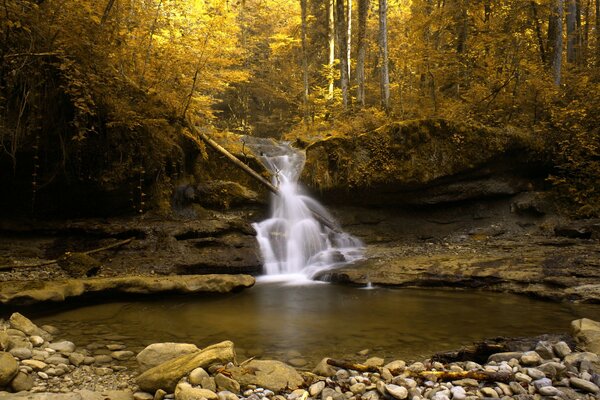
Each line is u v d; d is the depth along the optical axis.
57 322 6.71
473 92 13.99
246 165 12.71
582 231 10.14
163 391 4.10
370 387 4.16
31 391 4.21
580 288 7.80
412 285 9.26
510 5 15.13
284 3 32.03
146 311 7.45
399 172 12.31
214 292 8.68
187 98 11.43
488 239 11.38
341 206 13.22
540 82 12.80
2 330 5.66
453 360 4.94
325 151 12.91
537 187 12.61
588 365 4.26
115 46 10.17
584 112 11.95
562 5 13.79
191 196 12.31
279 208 12.93
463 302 7.95
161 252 9.92
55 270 8.73
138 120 10.62
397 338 6.08
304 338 6.12
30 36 8.62
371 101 24.12
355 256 11.47
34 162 9.40
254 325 6.72
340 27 19.05
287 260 11.26
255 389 4.12
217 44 11.47
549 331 6.24
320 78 28.55
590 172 11.62
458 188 12.32
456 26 16.64
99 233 10.14
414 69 17.17
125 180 10.80
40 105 9.16
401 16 25.66
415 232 12.53
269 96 30.14
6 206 9.92
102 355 5.33
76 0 9.12
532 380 4.11
